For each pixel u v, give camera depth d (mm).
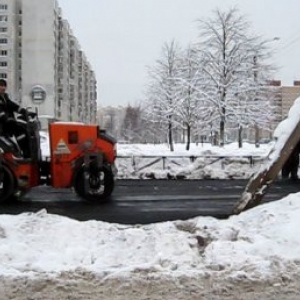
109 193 12000
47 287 5188
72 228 7121
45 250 6422
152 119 44000
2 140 11305
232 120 34969
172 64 40125
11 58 95688
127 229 7219
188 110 37094
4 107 11578
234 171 18547
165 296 5020
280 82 44594
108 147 11859
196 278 5371
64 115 95000
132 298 4980
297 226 6875
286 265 5746
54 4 88562
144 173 18438
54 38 88562
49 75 85938
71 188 13062
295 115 8672
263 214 7633
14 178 11344
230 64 34062
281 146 8688
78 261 6062
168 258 5977
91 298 4977
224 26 33938
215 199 12531
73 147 11578
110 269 5633
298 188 14789
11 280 5309
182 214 10352
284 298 5031
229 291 5141
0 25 95312
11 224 7246
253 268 5641
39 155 11648
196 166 18547
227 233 6832
